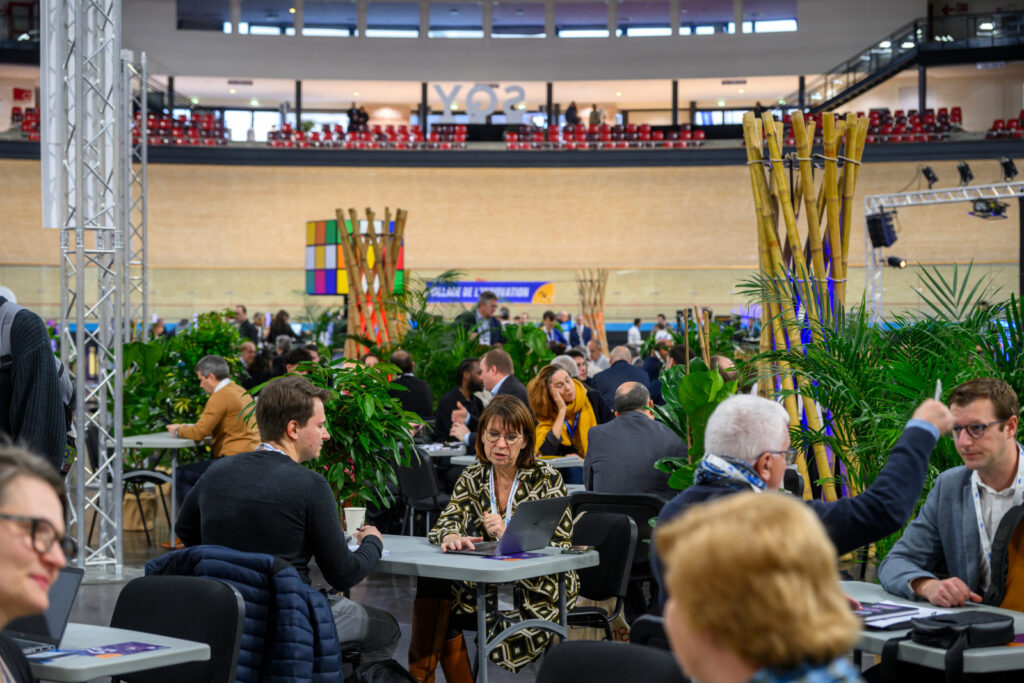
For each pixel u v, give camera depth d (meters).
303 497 3.58
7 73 26.86
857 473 5.02
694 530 1.14
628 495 5.02
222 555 3.30
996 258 23.69
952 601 3.09
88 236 18.05
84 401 7.59
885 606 3.11
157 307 22.16
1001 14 24.81
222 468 3.64
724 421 2.68
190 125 24.88
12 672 2.12
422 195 25.42
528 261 25.48
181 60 27.53
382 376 5.34
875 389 4.91
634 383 5.90
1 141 23.05
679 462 5.28
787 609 1.05
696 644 1.12
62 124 7.78
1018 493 3.27
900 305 21.53
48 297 21.53
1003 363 4.44
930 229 23.92
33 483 1.67
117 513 7.75
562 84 29.27
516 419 4.39
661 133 25.91
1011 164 18.89
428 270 25.12
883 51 25.70
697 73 27.92
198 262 24.94
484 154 24.58
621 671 2.43
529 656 4.23
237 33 27.64
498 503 4.43
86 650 2.74
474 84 28.69
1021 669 2.84
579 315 22.58
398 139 25.73
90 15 7.98
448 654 4.40
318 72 27.94
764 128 6.56
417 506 7.62
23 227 23.72
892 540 4.68
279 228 25.12
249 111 30.56
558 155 24.55
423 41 28.06
